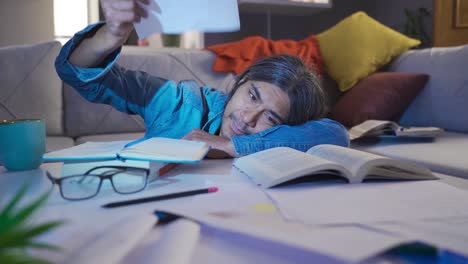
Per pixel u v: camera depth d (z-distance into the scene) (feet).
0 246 0.72
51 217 1.48
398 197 1.77
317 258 1.14
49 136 6.19
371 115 6.68
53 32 9.14
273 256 1.15
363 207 1.59
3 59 6.01
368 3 12.95
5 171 2.36
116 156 2.20
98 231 1.30
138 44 9.31
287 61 3.31
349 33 7.93
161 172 2.28
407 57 7.43
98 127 6.56
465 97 5.88
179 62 6.97
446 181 2.65
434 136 5.18
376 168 2.12
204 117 3.90
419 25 10.89
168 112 3.95
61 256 1.03
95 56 3.09
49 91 6.13
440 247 1.14
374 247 1.09
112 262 0.93
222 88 7.12
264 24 12.55
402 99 6.67
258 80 3.23
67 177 1.88
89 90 3.61
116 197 1.81
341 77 7.88
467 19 10.18
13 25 8.80
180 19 2.47
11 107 5.97
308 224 1.38
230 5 2.42
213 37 11.81
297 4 10.80
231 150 2.93
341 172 2.07
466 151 4.32
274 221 1.44
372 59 7.70
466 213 1.52
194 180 2.18
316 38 8.47
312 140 3.00
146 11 2.54
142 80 4.00
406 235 1.26
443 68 6.35
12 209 0.79
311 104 3.32
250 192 1.90
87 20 9.41
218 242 1.24
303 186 2.02
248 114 3.17
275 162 2.24
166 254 1.01
